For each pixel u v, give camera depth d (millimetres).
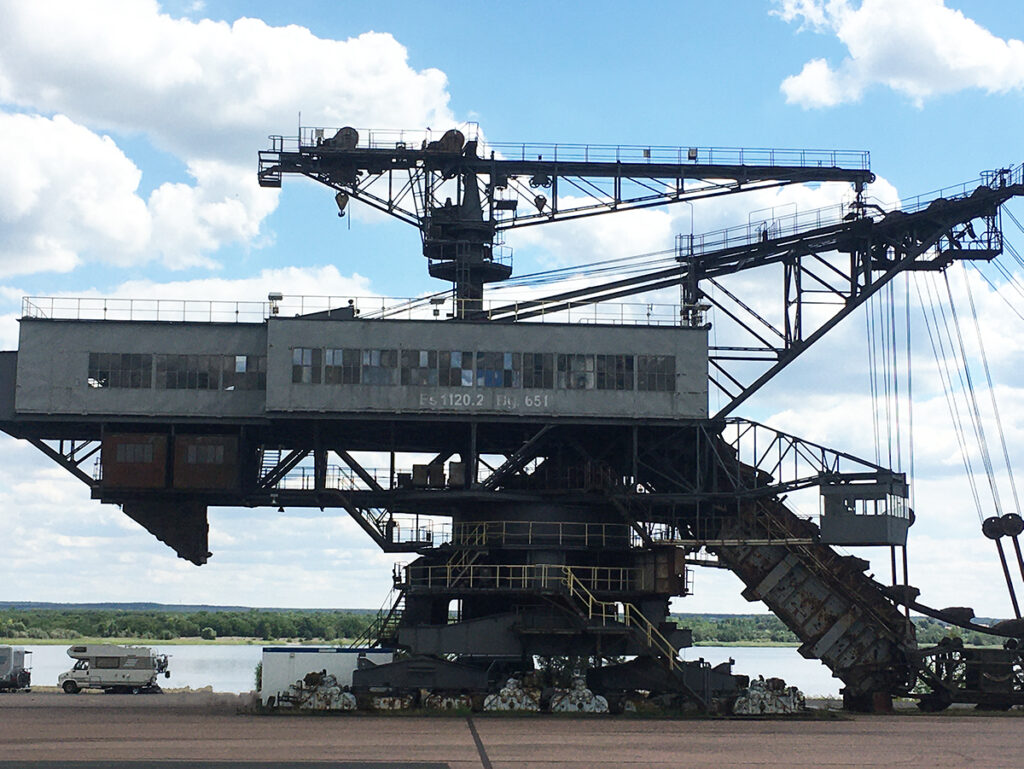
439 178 66250
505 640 57375
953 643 63312
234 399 60562
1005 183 65000
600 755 39625
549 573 58844
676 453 64312
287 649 57938
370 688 55875
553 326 60531
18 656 78438
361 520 61688
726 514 63688
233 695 73250
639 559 61031
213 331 60844
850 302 64688
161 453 60156
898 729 50344
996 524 65375
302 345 59656
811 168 66312
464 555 58781
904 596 62875
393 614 63500
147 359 60531
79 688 74938
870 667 62156
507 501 60062
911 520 63719
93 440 64750
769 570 62688
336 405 59375
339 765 36656
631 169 66438
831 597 62438
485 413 59750
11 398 60281
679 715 55312
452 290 66562
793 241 64812
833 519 61500
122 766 36094
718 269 65625
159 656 80062
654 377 60625
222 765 36469
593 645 57469
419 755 39094
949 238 65750
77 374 60125
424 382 59781
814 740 45281
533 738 44344
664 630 60719
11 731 46250
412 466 61219
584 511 60875
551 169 66062
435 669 56000
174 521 63750
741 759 39125
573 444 62250
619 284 65438
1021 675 63156
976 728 51312
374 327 60000
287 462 62906
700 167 66375
